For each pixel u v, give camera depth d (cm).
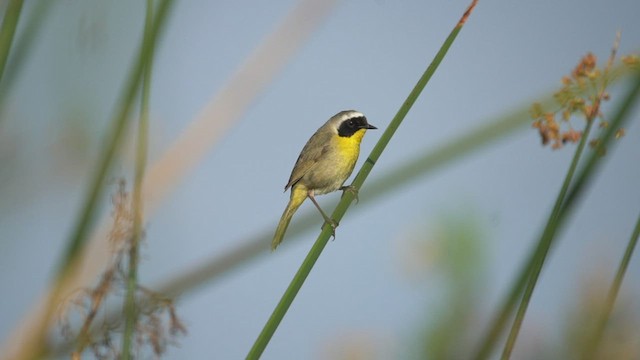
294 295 368
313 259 388
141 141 351
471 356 339
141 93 353
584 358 400
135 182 350
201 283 411
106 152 355
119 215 344
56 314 345
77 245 353
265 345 356
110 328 344
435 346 401
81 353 336
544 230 341
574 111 357
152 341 344
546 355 426
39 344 346
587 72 352
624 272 357
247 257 429
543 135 364
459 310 408
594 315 416
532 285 337
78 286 348
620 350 390
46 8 369
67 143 424
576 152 345
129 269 343
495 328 336
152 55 355
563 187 343
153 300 347
